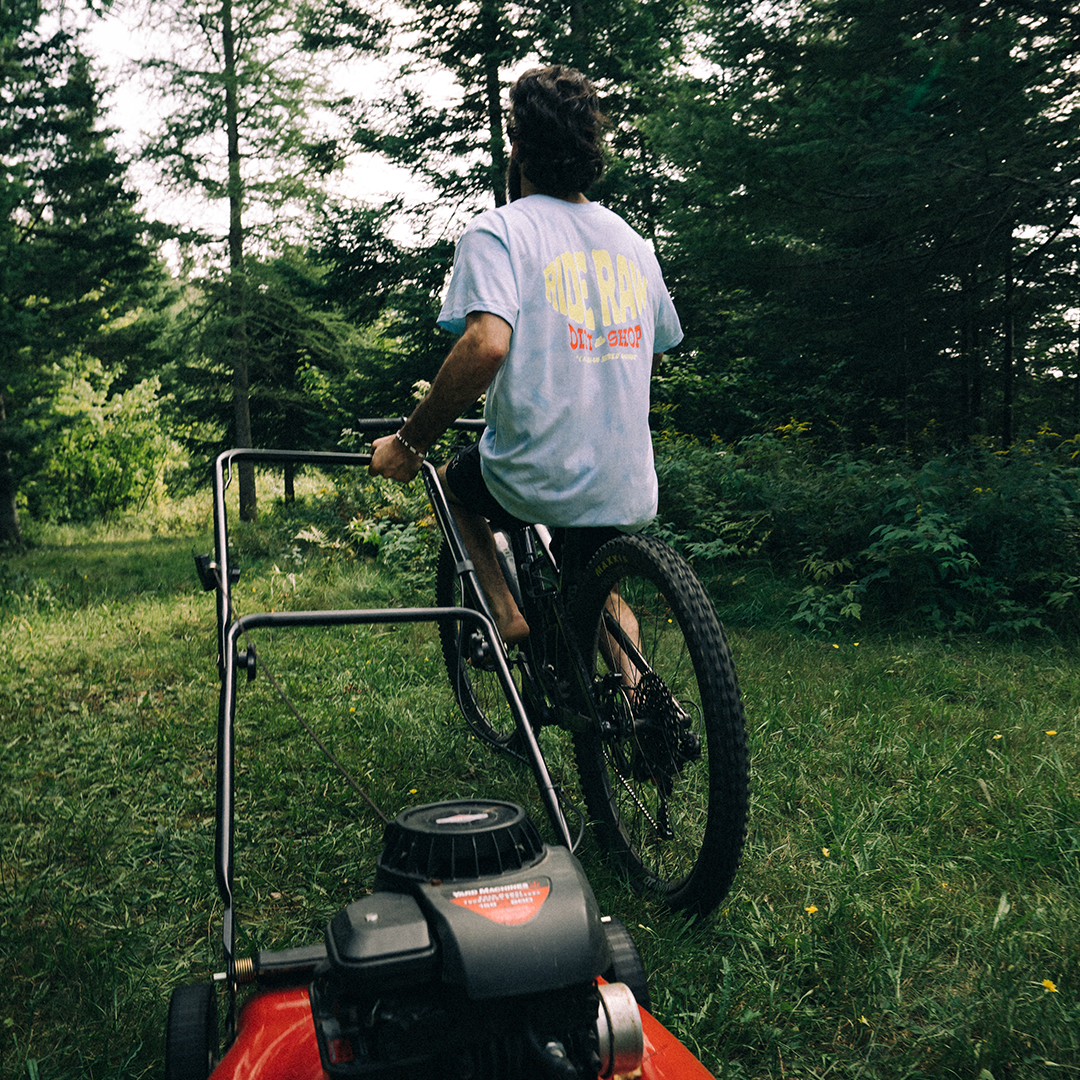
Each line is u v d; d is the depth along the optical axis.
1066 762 3.62
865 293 8.89
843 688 4.64
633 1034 1.37
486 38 13.05
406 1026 1.26
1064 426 12.43
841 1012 2.21
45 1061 2.14
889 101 7.02
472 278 2.25
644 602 2.75
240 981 1.68
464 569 2.52
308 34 14.12
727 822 2.34
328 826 3.33
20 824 3.49
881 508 7.14
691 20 9.11
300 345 16.86
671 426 11.93
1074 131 6.63
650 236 12.45
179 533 17.88
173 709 4.78
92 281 15.17
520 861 1.46
